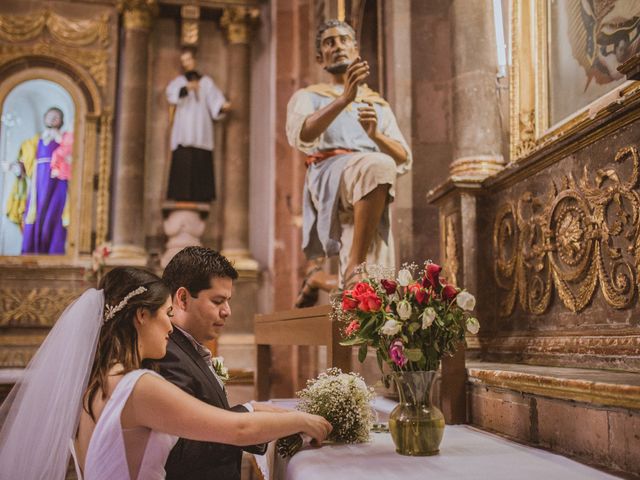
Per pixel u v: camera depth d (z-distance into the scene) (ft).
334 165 11.14
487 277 11.26
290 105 11.73
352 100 10.68
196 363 6.97
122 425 5.50
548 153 9.11
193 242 29.32
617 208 7.72
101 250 27.61
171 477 6.19
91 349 5.92
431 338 6.33
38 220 29.07
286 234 26.76
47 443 5.84
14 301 27.43
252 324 28.86
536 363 9.15
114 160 29.84
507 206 10.66
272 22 30.71
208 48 31.40
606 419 5.54
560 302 9.04
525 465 5.63
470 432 7.64
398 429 6.18
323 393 6.88
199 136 29.66
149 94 30.40
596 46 9.45
